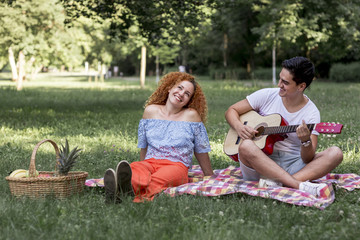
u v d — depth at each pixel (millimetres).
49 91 27797
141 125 4902
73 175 4254
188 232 3115
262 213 3551
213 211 3721
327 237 3053
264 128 4641
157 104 4977
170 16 15789
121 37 16516
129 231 3121
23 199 3994
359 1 26578
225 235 3049
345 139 8203
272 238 3043
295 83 4453
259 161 4379
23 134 9648
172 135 4758
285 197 4016
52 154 7004
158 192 4270
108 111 14859
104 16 15539
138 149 7559
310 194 4066
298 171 4469
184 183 4664
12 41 24891
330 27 26562
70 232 3184
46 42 27094
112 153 7109
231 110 4961
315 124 4383
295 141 4676
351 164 6047
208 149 4953
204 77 53312
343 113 12680
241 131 4727
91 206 3875
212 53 48000
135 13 15367
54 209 3641
